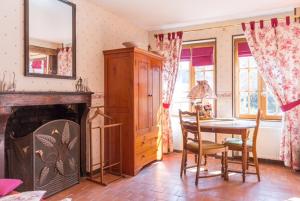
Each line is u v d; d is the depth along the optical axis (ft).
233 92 14.21
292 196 9.06
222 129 10.62
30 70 8.68
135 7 12.25
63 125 9.67
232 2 11.68
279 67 12.50
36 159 8.49
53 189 9.24
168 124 15.40
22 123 8.94
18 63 8.38
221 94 14.49
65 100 9.70
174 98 15.97
